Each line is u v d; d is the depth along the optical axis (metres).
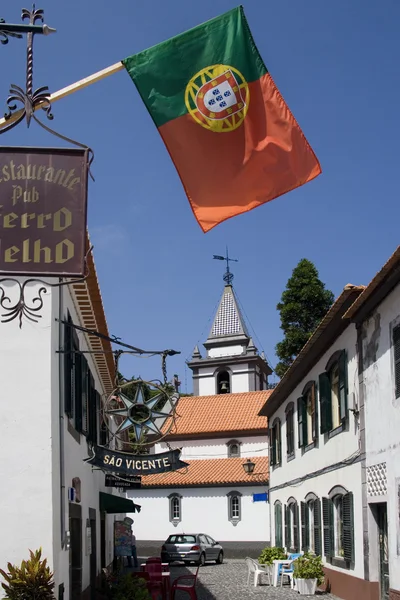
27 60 8.34
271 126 9.55
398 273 13.28
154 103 9.43
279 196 9.54
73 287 13.49
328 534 19.83
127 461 11.69
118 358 11.52
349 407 17.58
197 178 9.47
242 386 56.19
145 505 41.53
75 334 14.09
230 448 43.31
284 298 44.47
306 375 23.41
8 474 10.87
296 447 25.55
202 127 9.51
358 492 16.59
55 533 10.89
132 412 12.40
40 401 11.09
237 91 9.55
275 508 31.08
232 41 9.61
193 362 58.06
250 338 57.94
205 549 33.84
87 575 15.73
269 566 24.89
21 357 11.19
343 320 17.50
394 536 13.85
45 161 8.23
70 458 12.98
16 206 8.12
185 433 44.12
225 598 20.11
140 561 35.56
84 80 8.71
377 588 15.41
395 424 13.89
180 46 9.52
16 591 9.98
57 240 8.08
